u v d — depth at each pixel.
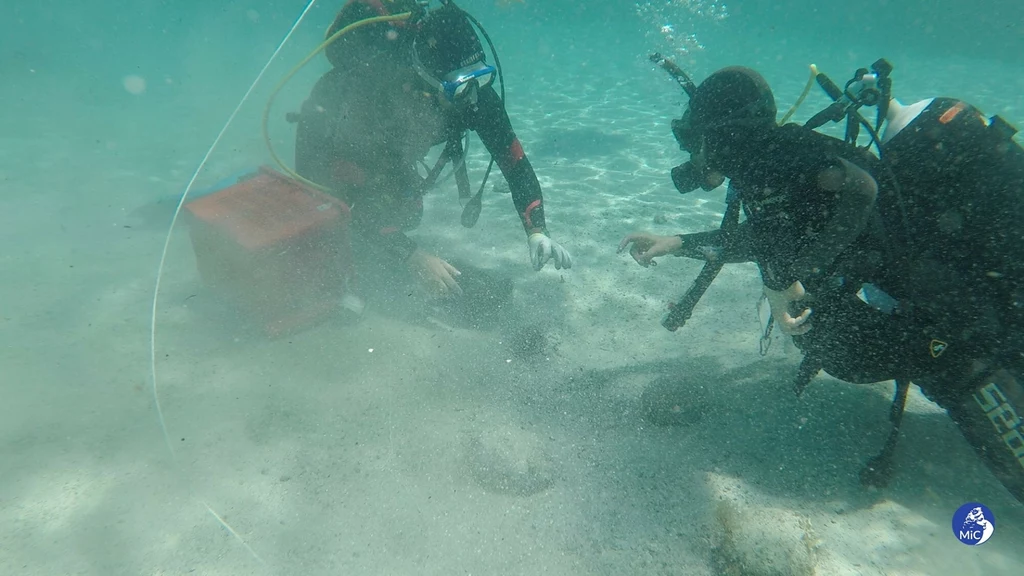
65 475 2.35
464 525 2.18
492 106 3.75
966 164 2.04
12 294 3.89
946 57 23.34
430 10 3.42
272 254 3.20
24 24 35.19
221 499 2.28
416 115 3.53
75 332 3.47
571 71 18.09
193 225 3.54
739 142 2.03
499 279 4.04
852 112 2.16
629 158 8.11
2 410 2.71
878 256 2.20
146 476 2.38
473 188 6.56
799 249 2.12
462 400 2.94
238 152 8.09
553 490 2.34
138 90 13.68
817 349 2.50
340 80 3.57
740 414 2.79
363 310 3.75
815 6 38.66
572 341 3.56
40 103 11.44
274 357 3.28
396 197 3.88
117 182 6.57
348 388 3.02
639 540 2.11
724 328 3.73
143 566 1.99
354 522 2.19
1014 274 2.00
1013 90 14.55
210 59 20.11
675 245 2.99
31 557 1.99
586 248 4.97
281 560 2.03
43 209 5.60
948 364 2.14
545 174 7.31
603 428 2.72
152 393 2.92
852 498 2.28
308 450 2.56
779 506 2.22
